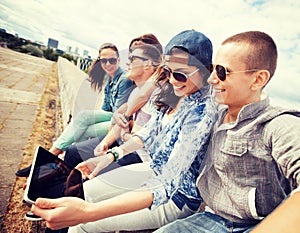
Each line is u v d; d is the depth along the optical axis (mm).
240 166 1086
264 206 1091
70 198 972
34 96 5430
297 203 658
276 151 919
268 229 615
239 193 1114
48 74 9641
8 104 4328
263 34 1075
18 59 9695
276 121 970
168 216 1353
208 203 1271
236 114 1141
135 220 1329
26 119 3801
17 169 2322
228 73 1019
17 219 1686
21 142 2932
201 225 1209
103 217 993
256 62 1021
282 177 1037
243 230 1156
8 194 1917
